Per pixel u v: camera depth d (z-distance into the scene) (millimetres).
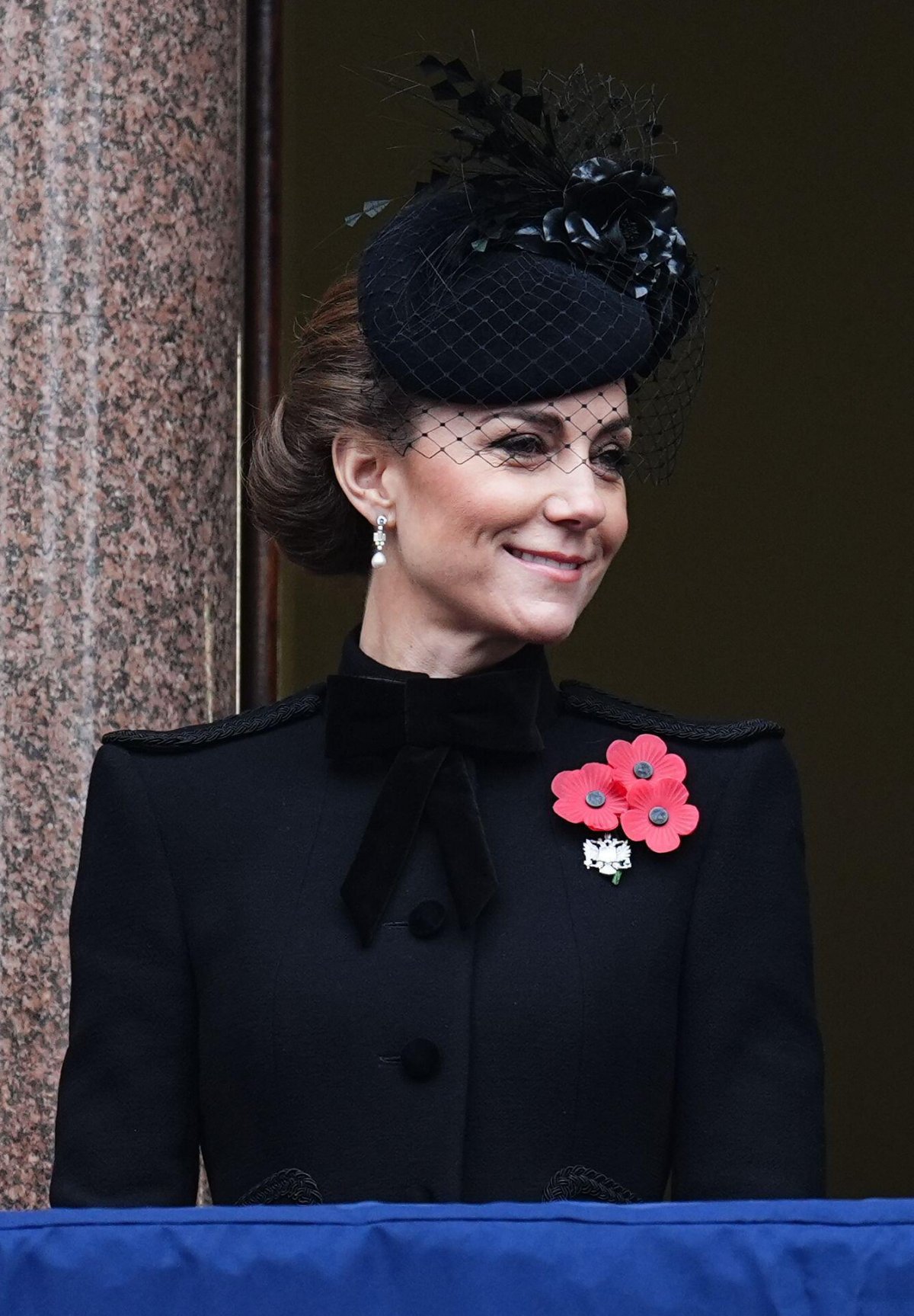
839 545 30984
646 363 8141
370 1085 7227
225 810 7855
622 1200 7156
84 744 12391
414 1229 5789
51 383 12555
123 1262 5785
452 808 7582
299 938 7477
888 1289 5676
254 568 15891
